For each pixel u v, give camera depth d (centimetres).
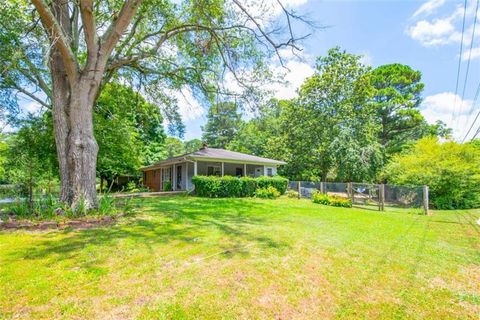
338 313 250
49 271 317
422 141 1439
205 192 1388
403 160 1421
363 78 1966
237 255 393
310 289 294
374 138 2064
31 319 220
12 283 283
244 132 3341
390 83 2564
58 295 261
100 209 680
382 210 1078
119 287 281
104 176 1966
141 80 1099
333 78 2039
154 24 932
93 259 360
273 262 368
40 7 573
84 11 639
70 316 226
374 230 610
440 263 387
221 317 234
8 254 376
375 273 343
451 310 258
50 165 1128
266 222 666
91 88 712
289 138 2245
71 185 681
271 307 255
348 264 372
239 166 2000
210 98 1102
